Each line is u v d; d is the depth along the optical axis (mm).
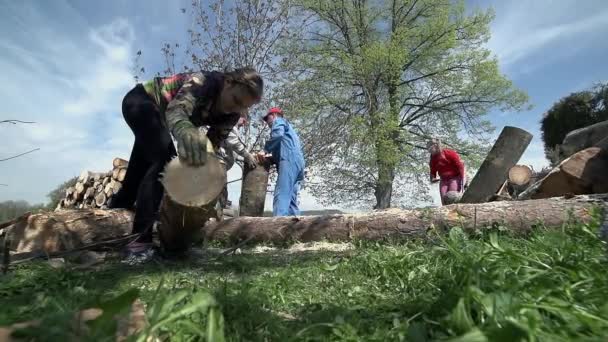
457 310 1261
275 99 15078
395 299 2152
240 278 2877
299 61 18469
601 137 7324
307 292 2391
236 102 3861
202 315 1422
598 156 5699
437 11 22188
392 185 22516
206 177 3156
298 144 7648
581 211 4176
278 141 7512
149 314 1401
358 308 1876
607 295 1512
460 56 21906
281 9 14586
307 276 2840
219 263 3633
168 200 3244
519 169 8719
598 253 2424
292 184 7449
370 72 20766
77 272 3068
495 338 1045
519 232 4285
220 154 7023
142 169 4926
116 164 9578
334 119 20672
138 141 4227
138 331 1264
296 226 5152
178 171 3141
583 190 5781
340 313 1753
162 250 3906
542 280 1621
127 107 4152
